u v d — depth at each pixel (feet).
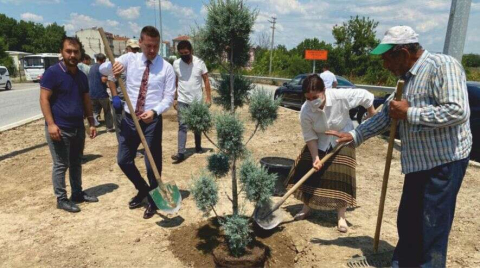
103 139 23.22
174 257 9.66
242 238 9.11
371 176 16.76
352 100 10.39
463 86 6.82
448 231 7.69
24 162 18.25
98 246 10.14
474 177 16.75
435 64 7.11
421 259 8.14
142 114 11.12
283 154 20.52
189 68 17.49
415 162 7.71
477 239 10.89
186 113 8.90
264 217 10.58
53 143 11.87
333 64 93.25
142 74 11.39
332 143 10.78
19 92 64.95
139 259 9.53
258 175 8.79
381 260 9.50
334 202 10.78
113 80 13.55
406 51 7.37
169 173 16.52
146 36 10.98
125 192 14.17
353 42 91.25
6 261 9.38
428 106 7.05
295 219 12.12
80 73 12.37
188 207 12.84
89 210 12.50
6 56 119.44
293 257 9.89
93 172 16.55
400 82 7.52
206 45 9.04
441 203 7.48
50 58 100.37
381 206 9.41
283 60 118.11
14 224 11.38
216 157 9.54
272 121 9.34
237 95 9.46
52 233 10.84
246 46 9.13
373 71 84.02
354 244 10.49
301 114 10.51
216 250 9.47
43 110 11.40
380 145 23.16
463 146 7.33
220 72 9.82
